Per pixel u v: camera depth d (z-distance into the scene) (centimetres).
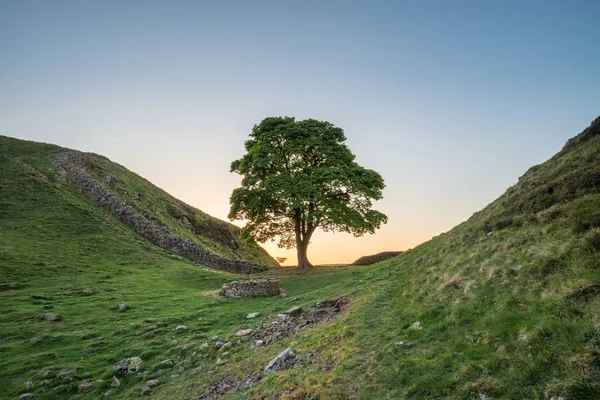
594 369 660
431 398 824
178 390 1438
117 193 6228
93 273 3425
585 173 1471
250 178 3975
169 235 4891
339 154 4162
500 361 814
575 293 871
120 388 1551
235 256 6962
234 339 1850
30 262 3331
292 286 3156
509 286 1120
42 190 5138
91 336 2077
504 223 1684
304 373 1177
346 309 1852
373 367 1065
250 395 1164
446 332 1091
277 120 4359
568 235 1143
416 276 1931
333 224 4269
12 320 2242
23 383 1562
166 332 2128
